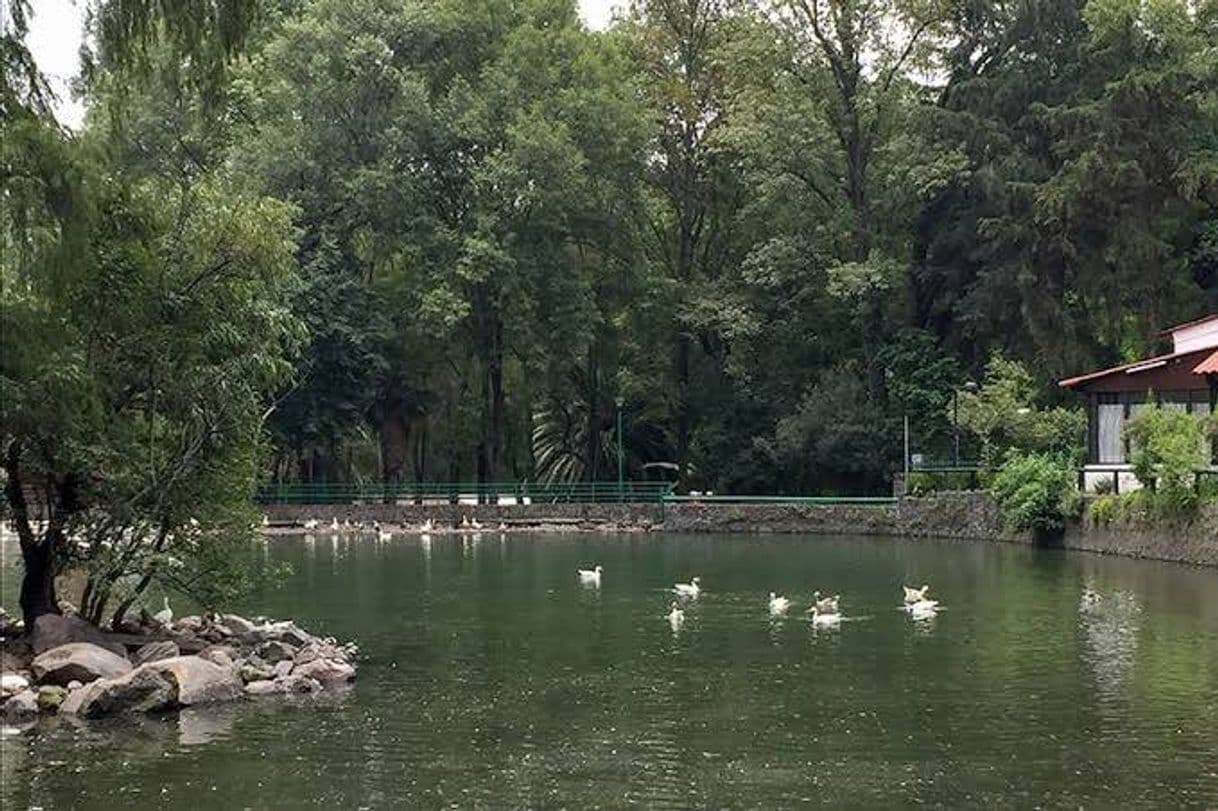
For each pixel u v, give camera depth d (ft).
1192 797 51.96
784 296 230.27
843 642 89.66
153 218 79.15
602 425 249.55
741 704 69.56
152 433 81.66
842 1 213.87
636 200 226.79
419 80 216.54
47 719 65.72
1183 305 202.49
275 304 89.20
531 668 80.48
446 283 213.25
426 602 113.60
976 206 212.43
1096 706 67.77
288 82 216.13
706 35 234.58
